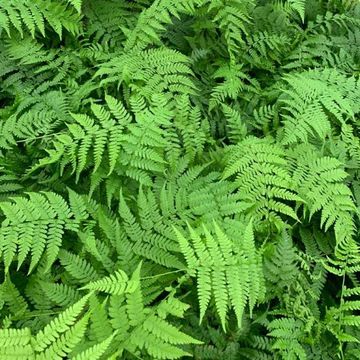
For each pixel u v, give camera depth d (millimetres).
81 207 1251
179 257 1289
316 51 1638
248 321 1308
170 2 1498
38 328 1193
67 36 1526
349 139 1495
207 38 1604
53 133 1366
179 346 1245
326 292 1411
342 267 1362
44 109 1392
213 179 1357
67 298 1203
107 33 1548
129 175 1289
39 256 1182
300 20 1744
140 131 1302
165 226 1273
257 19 1660
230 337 1285
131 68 1430
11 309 1195
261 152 1370
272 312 1306
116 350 1137
